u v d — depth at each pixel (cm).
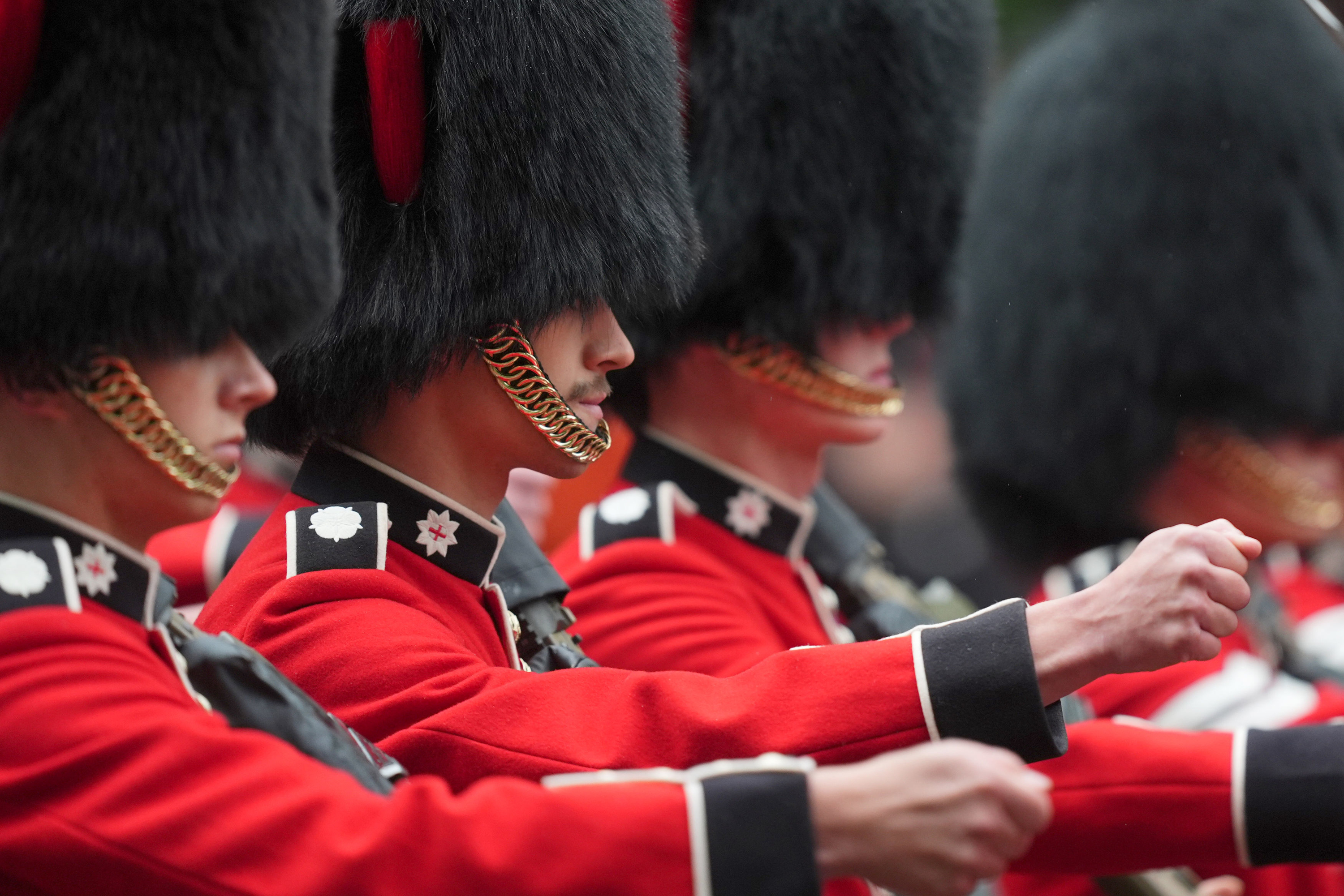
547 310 745
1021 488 1380
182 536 1166
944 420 1566
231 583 746
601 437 776
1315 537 1369
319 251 629
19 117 555
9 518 544
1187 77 1337
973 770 492
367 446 761
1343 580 1519
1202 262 1323
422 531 745
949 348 1431
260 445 786
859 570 1113
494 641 761
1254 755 782
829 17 1057
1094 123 1345
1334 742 778
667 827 507
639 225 785
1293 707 1174
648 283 792
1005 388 1380
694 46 1042
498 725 664
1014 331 1370
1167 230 1327
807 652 681
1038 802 492
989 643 656
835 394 1046
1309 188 1341
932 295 1113
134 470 559
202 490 570
